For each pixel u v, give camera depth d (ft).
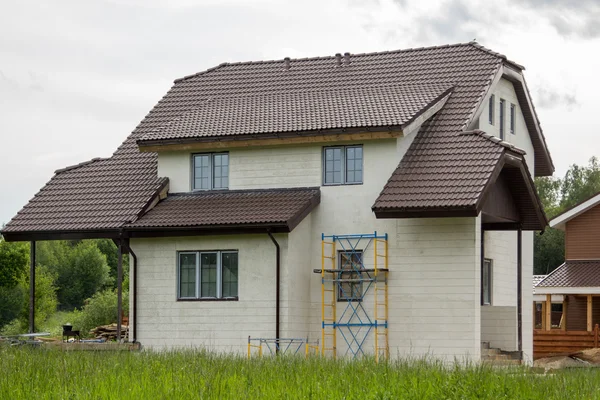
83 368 72.18
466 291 103.50
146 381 63.93
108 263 355.77
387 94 116.26
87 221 113.70
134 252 114.11
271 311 107.34
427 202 100.58
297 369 74.28
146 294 113.09
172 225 109.40
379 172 109.09
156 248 113.09
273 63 133.80
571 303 162.61
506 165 108.78
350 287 109.29
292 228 105.91
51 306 243.19
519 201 114.21
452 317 103.91
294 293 107.96
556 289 155.02
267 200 111.24
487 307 115.34
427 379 67.21
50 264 328.49
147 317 112.88
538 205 113.80
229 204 112.06
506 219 112.78
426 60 124.26
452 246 104.53
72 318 210.59
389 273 107.24
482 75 118.11
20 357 81.25
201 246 111.04
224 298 109.81
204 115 120.78
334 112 112.98
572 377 72.69
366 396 60.23
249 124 114.73
